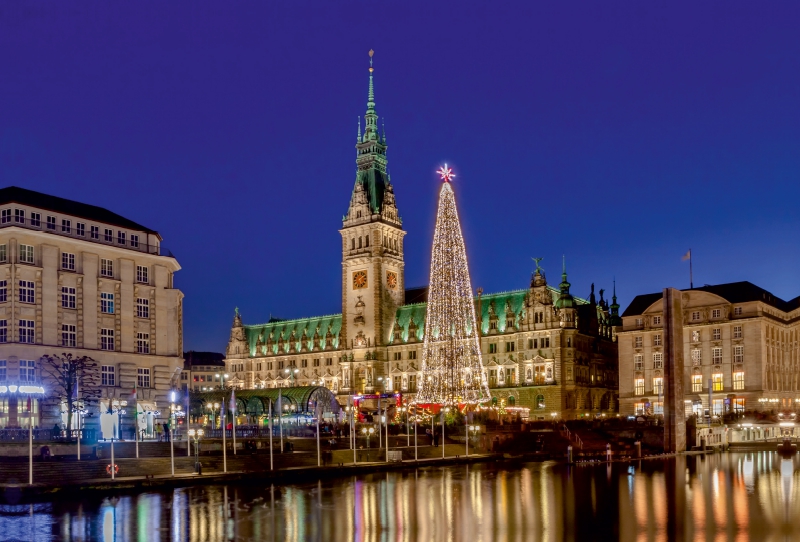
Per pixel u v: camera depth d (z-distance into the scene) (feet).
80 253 420.77
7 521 215.51
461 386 598.34
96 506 240.94
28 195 423.23
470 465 384.47
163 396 448.65
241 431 446.60
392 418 595.06
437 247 615.98
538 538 195.42
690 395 585.22
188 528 207.10
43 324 398.83
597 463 390.21
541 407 654.53
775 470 350.23
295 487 290.56
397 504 248.32
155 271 458.09
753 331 566.77
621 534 199.41
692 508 239.09
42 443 307.78
